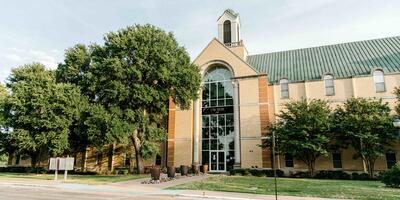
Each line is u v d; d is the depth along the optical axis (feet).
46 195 49.57
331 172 98.02
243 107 115.75
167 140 122.72
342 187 62.18
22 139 100.58
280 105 116.26
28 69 118.01
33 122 100.68
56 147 101.24
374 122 90.58
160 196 50.75
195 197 49.44
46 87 105.91
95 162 131.13
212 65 125.80
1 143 118.32
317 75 116.67
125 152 127.44
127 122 97.50
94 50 109.29
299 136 94.73
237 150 112.16
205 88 125.18
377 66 109.70
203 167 110.22
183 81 104.27
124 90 96.12
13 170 133.69
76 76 119.34
